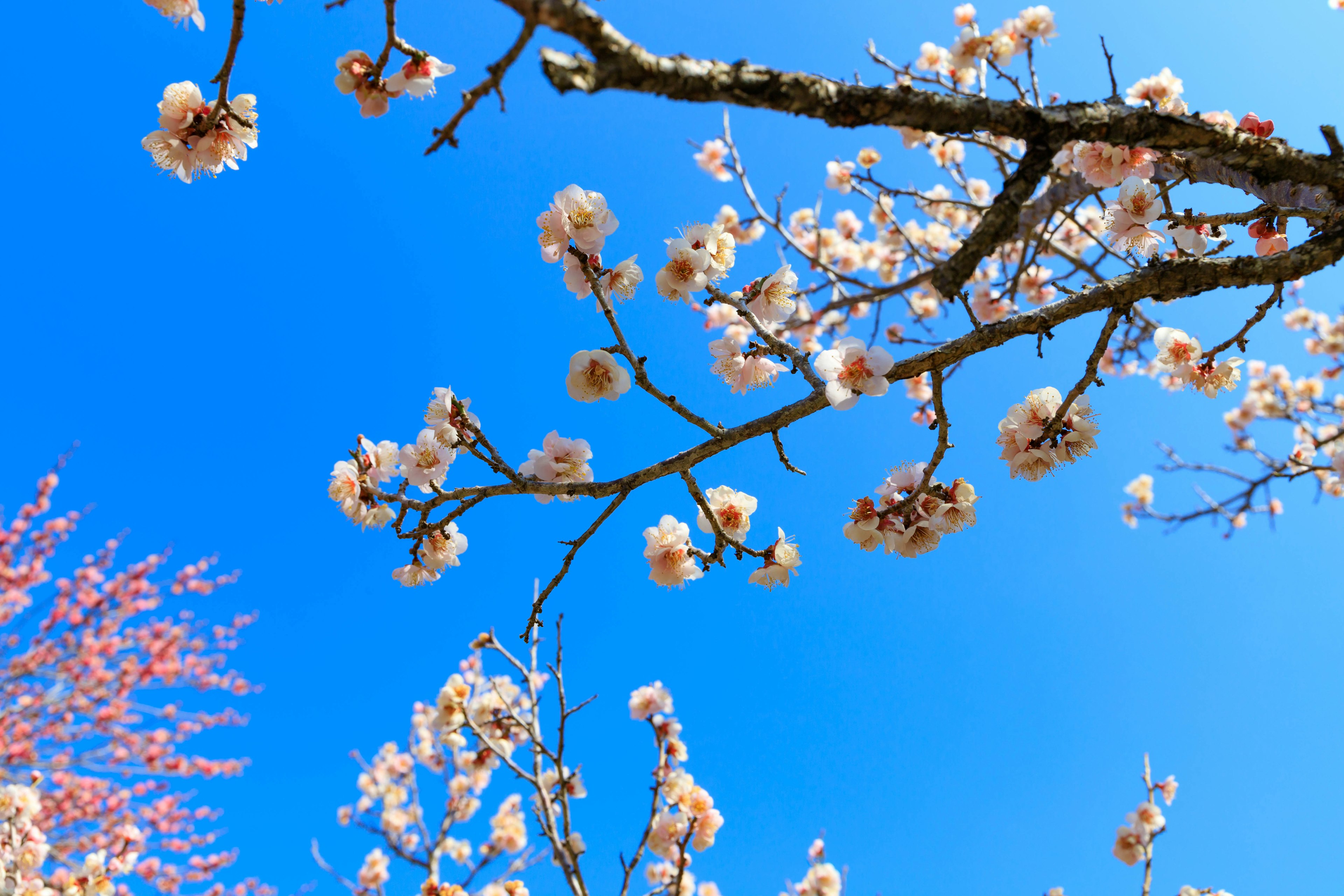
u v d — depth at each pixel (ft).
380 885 19.98
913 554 9.61
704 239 9.64
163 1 8.68
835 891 18.67
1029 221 13.08
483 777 18.22
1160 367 11.25
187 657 28.40
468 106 5.03
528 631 9.01
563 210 8.86
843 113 5.91
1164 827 17.60
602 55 4.75
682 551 10.53
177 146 9.50
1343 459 16.49
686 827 14.76
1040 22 18.03
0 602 25.67
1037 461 10.14
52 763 23.66
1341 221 8.35
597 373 8.77
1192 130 7.56
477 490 8.87
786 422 8.63
